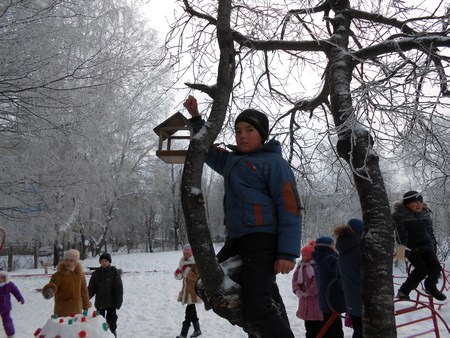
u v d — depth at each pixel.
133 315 9.35
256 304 2.10
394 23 3.76
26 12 7.48
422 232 5.97
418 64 3.23
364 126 2.93
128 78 9.73
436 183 4.04
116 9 11.59
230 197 2.38
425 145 3.35
